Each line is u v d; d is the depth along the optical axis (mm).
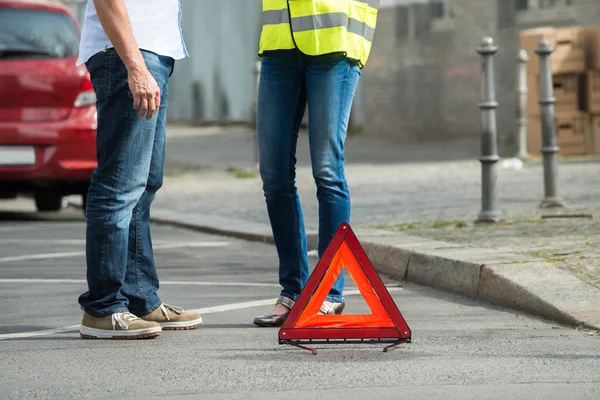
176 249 12695
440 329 7434
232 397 5578
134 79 7066
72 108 15297
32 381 6008
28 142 15070
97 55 7215
